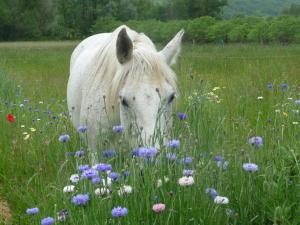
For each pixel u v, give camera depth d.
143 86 3.60
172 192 2.93
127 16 60.34
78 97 4.94
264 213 3.15
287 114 5.21
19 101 8.23
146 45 4.09
